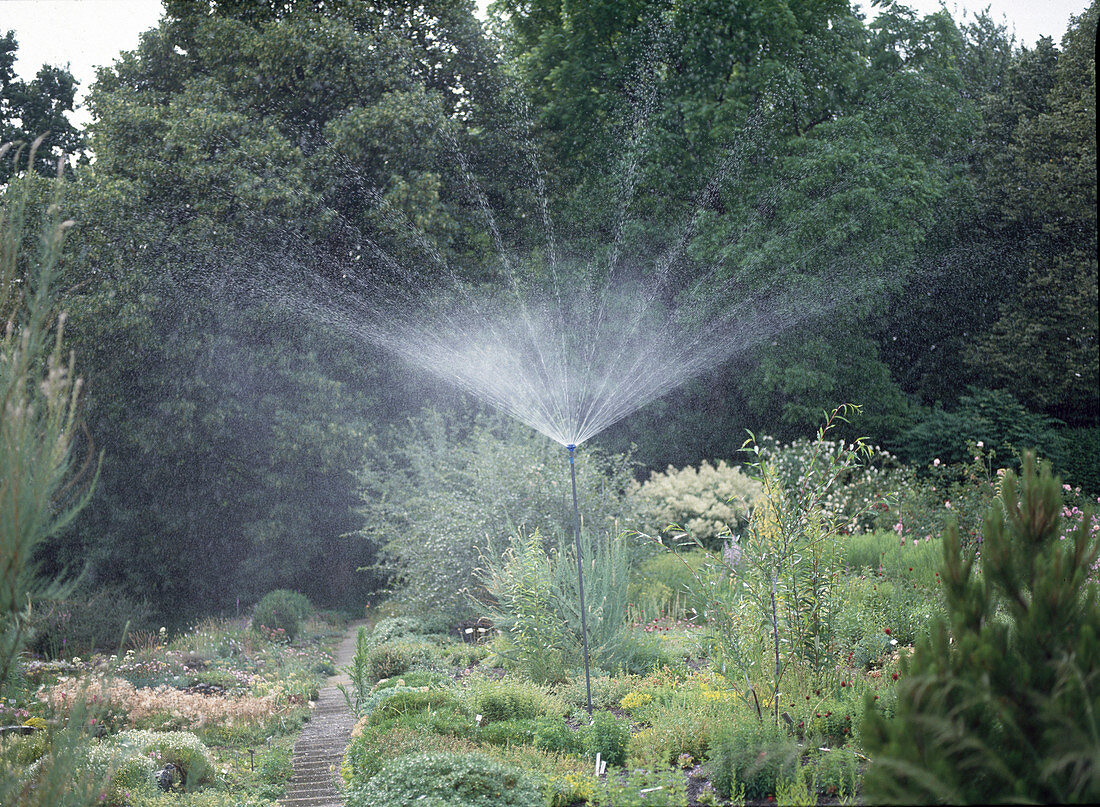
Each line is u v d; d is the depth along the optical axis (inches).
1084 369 863.7
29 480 128.6
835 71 768.3
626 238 808.9
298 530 773.9
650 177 781.3
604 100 800.9
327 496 798.5
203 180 677.9
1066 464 796.6
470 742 235.5
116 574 738.2
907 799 108.0
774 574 224.1
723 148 754.8
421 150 731.4
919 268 916.0
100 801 190.5
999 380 916.0
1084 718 100.7
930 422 812.0
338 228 728.3
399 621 493.4
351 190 730.2
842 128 734.5
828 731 202.4
